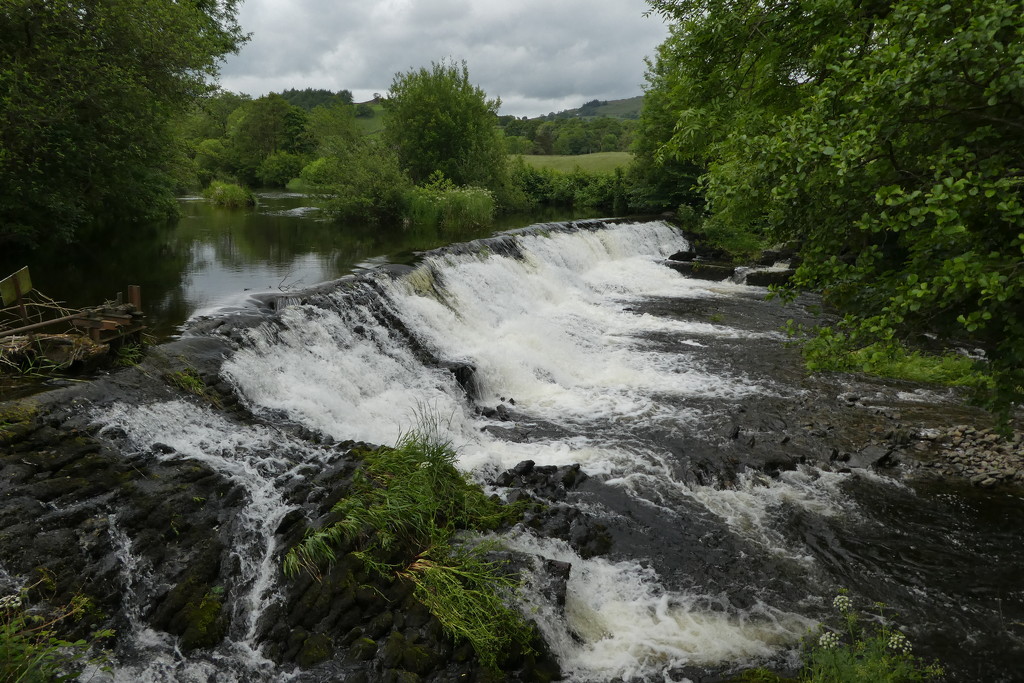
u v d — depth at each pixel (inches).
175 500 285.0
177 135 1088.2
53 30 714.8
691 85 715.4
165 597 251.1
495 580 285.1
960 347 706.2
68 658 218.5
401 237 1156.5
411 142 1707.7
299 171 3176.7
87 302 581.9
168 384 385.1
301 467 338.0
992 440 486.6
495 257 863.7
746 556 355.3
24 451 285.1
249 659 242.8
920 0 278.1
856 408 560.1
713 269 1163.3
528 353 653.9
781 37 564.7
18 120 673.0
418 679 241.6
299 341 506.0
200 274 733.9
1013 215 240.8
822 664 263.9
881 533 378.9
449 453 360.2
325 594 264.5
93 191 859.4
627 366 676.1
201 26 946.7
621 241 1277.1
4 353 356.2
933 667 274.7
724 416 540.7
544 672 266.1
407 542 302.2
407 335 599.8
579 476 427.5
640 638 294.5
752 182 389.1
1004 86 238.7
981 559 356.5
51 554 240.8
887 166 303.0
